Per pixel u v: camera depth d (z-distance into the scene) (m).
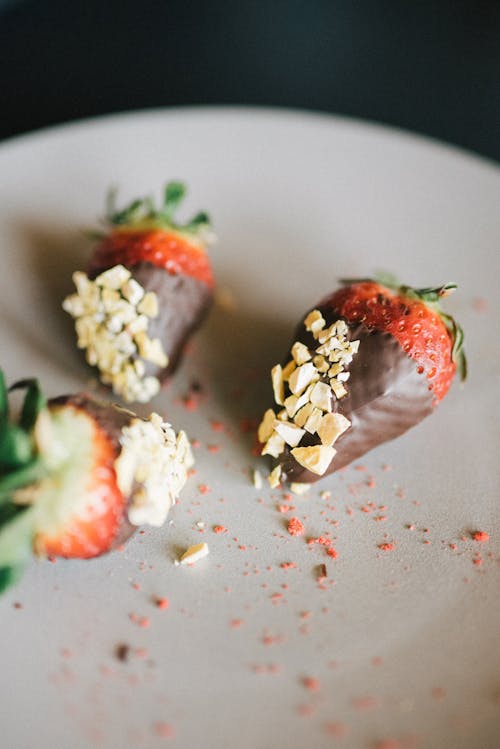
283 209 0.23
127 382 0.20
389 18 0.31
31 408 0.16
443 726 0.16
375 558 0.18
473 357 0.21
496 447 0.20
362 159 0.24
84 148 0.24
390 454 0.20
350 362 0.18
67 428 0.16
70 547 0.17
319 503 0.19
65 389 0.20
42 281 0.22
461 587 0.18
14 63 0.28
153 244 0.20
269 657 0.17
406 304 0.19
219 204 0.23
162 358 0.20
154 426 0.18
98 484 0.16
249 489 0.19
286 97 0.28
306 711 0.16
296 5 0.31
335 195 0.24
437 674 0.17
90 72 0.28
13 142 0.24
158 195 0.23
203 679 0.16
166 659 0.17
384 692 0.16
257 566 0.18
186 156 0.24
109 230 0.23
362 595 0.18
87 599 0.17
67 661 0.16
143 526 0.18
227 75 0.29
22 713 0.16
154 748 0.16
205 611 0.17
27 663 0.16
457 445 0.20
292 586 0.18
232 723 0.16
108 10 0.31
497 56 0.30
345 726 0.16
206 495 0.19
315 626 0.17
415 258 0.23
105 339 0.19
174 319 0.20
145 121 0.24
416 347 0.18
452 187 0.24
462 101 0.29
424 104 0.28
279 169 0.24
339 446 0.18
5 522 0.15
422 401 0.18
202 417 0.20
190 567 0.18
